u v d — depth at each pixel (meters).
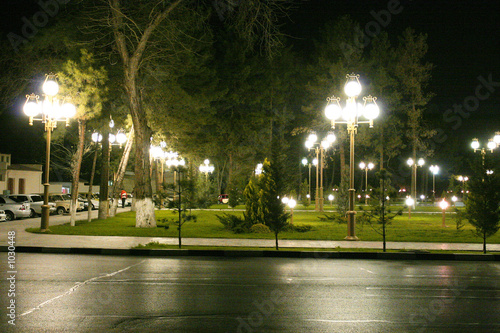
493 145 35.31
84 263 13.75
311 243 18.77
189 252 16.17
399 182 84.94
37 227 25.06
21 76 31.42
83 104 22.92
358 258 16.09
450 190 62.06
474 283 11.18
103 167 32.81
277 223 16.66
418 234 22.89
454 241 19.94
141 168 25.42
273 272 12.52
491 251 16.81
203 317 7.66
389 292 9.95
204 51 43.25
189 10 25.98
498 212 16.45
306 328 7.10
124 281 10.84
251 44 24.55
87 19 26.19
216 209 47.09
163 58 27.91
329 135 42.81
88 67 23.36
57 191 59.69
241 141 63.59
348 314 7.99
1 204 33.78
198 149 49.81
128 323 7.27
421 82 50.81
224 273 12.23
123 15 23.08
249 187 24.58
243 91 59.50
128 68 24.61
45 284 10.35
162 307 8.31
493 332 7.06
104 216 32.75
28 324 7.16
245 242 18.88
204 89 45.25
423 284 10.98
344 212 30.70
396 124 59.25
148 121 34.84
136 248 16.53
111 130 33.81
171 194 19.02
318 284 10.79
